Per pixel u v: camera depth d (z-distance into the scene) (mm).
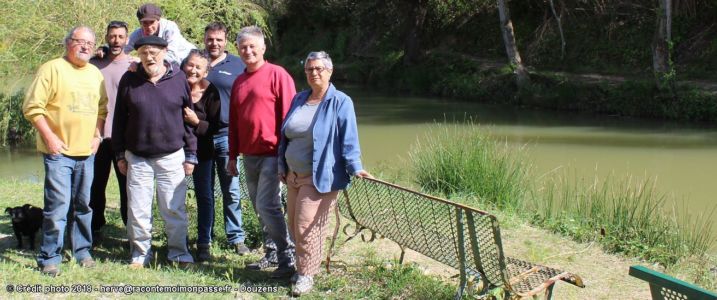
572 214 7906
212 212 5703
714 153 14992
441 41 31609
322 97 4637
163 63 5109
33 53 14312
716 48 22547
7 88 15766
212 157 5625
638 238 7074
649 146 16062
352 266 5484
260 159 4973
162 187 5219
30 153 15492
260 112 4898
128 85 5055
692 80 22094
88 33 4938
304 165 4633
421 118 21672
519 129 19172
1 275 4777
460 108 24062
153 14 5676
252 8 18125
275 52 40031
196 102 5449
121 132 5168
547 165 13875
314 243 4738
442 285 5051
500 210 8406
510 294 4316
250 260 5652
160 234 6270
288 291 4828
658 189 11406
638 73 23859
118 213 7223
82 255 5266
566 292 5453
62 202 4949
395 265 5426
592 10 26609
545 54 26969
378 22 33062
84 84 4977
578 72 25391
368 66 33125
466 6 31188
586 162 14195
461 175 9273
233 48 15031
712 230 8312
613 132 18312
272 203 4992
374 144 16953
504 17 25000
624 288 5602
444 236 4770
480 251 4469
